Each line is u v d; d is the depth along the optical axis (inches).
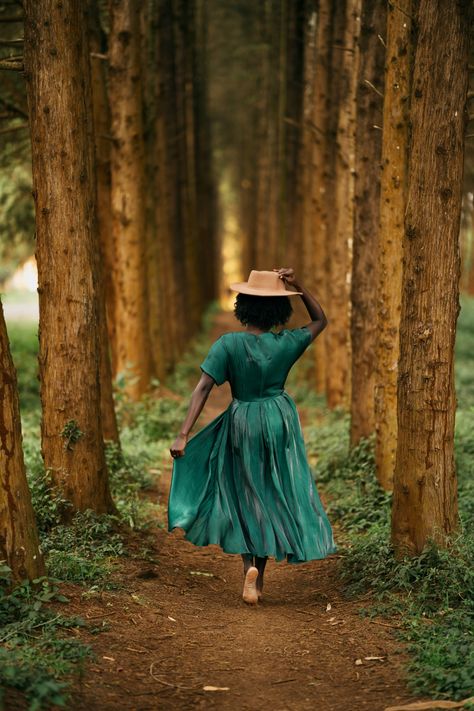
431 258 199.6
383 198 281.1
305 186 658.2
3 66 232.5
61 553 211.5
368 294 346.0
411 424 207.5
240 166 1551.4
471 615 178.5
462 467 316.2
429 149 196.5
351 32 437.4
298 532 191.6
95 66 468.4
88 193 238.4
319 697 150.3
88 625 175.8
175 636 178.5
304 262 671.8
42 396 243.8
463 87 195.0
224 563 251.6
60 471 242.2
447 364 204.2
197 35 916.6
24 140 466.6
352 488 319.9
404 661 162.1
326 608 200.7
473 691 142.8
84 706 141.4
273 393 196.7
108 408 323.3
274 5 773.9
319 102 550.6
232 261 2277.3
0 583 174.6
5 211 567.2
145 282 492.7
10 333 752.3
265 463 194.5
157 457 398.6
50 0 225.1
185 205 879.1
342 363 506.0
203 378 193.3
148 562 233.1
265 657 169.5
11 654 147.6
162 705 145.5
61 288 236.2
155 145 574.6
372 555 218.1
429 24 193.9
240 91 1270.9
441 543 206.4
